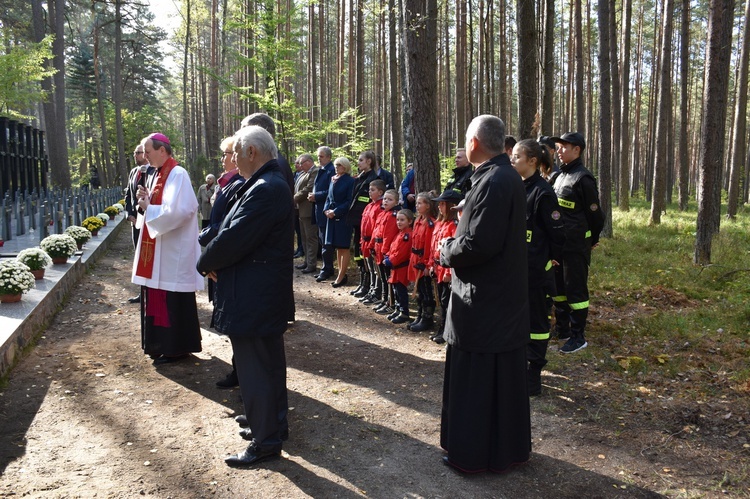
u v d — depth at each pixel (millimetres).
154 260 5012
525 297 3332
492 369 3262
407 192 9664
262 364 3410
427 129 8328
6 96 19859
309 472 3355
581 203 5523
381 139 26859
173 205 4906
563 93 36031
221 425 3959
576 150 5594
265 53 15758
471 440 3291
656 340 5965
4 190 17828
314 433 3887
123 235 14922
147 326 5066
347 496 3109
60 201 12969
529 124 8008
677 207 25484
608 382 4859
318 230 9625
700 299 7785
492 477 3357
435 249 5766
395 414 4227
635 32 36125
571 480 3332
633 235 13922
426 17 8000
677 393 4590
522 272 3289
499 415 3291
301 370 5168
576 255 5539
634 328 6336
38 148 22250
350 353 5672
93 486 3123
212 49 29875
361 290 8125
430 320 6496
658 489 3240
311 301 7832
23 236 10805
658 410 4277
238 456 3416
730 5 12305
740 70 18578
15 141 19016
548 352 5625
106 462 3402
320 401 4457
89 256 9477
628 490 3229
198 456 3514
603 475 3391
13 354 4969
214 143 25625
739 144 18953
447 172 17391
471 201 3219
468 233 3164
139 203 4996
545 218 4430
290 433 3881
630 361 5246
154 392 4531
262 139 3412
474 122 3320
